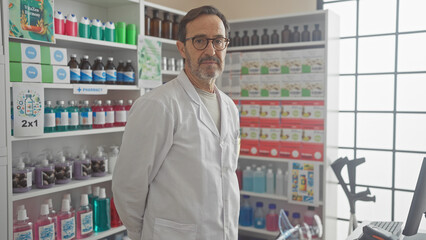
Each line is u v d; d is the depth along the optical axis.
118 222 2.46
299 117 2.91
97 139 2.65
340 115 3.25
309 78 2.86
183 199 1.24
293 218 2.97
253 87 3.09
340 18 3.19
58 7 2.32
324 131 2.81
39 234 1.99
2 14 1.77
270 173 3.08
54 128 2.10
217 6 3.63
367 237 1.35
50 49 2.01
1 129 1.78
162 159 1.25
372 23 3.07
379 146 3.10
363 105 3.15
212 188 1.29
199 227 1.26
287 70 2.95
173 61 2.92
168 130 1.24
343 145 3.25
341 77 3.22
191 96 1.31
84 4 2.50
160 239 1.24
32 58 1.92
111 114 2.38
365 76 3.12
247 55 3.10
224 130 1.36
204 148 1.29
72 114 2.17
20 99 1.86
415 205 1.23
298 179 2.92
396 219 3.06
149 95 1.27
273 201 3.32
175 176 1.25
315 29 2.95
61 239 2.11
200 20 1.25
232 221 1.39
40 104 1.95
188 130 1.27
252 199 3.43
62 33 2.09
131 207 1.29
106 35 2.34
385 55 3.03
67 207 2.13
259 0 3.40
